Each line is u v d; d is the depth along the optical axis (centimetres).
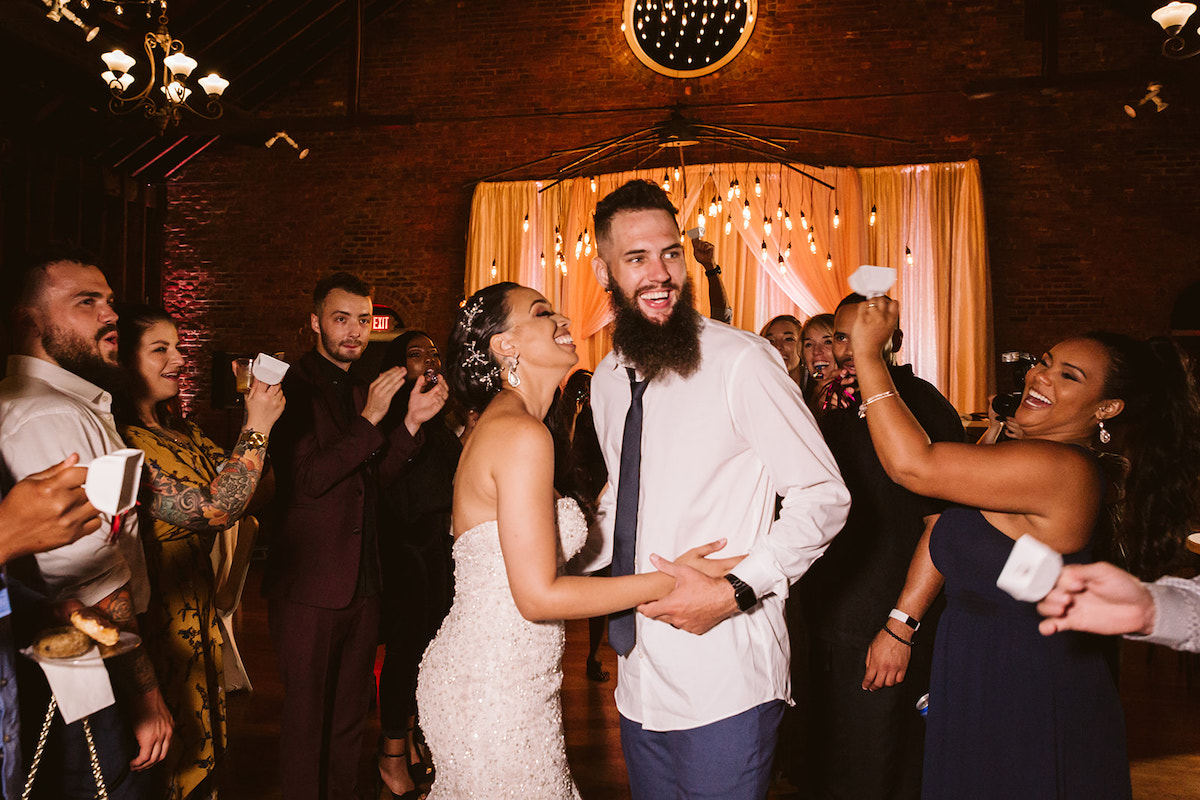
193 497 201
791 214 888
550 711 165
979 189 854
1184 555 169
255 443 210
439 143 959
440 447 323
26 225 791
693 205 904
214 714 238
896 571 219
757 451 168
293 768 252
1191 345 824
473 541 161
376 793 300
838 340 239
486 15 953
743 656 166
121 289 918
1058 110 859
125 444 195
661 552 173
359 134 968
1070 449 148
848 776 220
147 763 170
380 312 966
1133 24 847
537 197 930
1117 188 846
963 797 155
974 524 157
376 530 278
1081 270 851
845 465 228
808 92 902
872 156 891
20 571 154
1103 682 151
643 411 179
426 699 165
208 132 802
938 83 882
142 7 679
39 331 172
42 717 150
